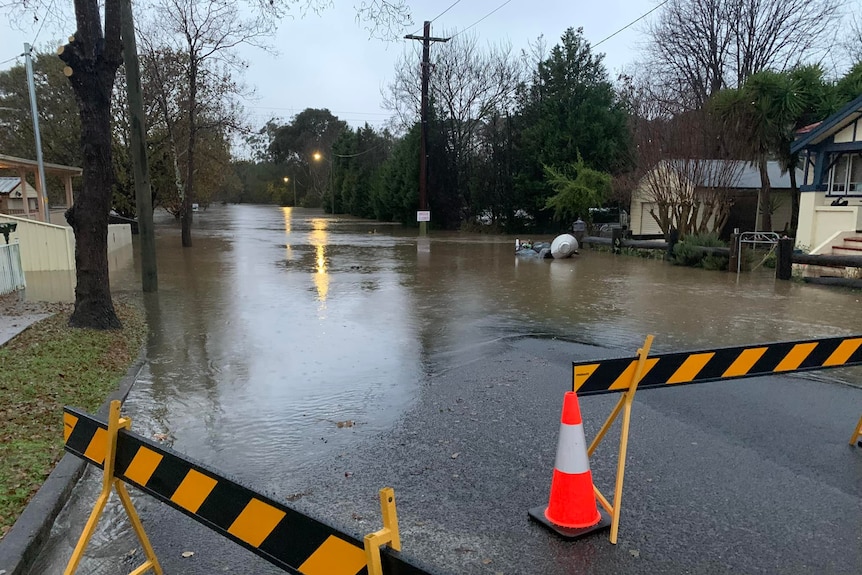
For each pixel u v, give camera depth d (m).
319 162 85.88
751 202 25.09
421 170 29.64
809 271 15.00
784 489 3.93
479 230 35.50
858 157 16.95
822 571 3.07
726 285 13.40
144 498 3.83
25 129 33.69
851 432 4.90
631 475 4.14
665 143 20.61
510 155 34.12
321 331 8.59
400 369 6.75
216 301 10.96
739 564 3.13
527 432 4.94
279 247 23.33
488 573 3.07
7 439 4.38
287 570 2.03
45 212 20.67
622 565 3.13
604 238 21.97
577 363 3.43
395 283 13.50
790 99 19.73
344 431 4.96
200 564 3.14
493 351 7.55
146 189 11.60
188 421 5.15
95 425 2.71
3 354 6.43
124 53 11.02
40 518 3.36
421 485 4.02
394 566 1.69
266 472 4.20
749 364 3.84
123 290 12.11
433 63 33.47
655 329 8.75
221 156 34.97
